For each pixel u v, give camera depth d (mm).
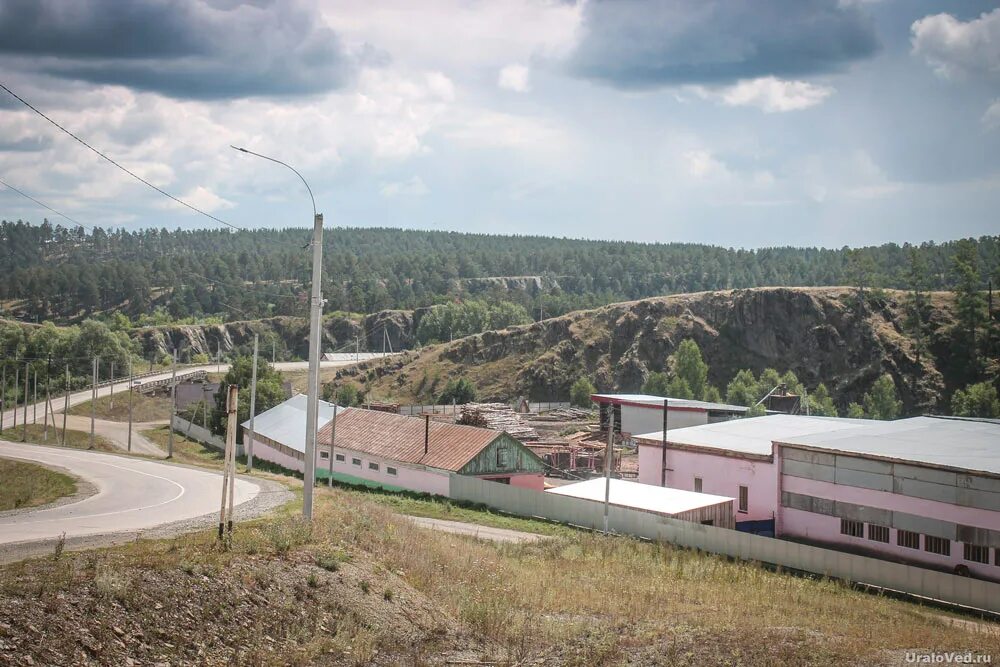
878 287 158875
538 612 23078
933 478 38719
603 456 77562
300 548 21188
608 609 24484
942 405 136000
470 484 52031
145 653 14281
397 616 19500
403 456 57312
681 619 23641
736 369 150125
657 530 42438
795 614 26266
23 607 13750
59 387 129125
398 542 25938
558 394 150875
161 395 122938
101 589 15141
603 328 159875
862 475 42000
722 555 39438
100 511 29703
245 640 16031
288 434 68688
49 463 50844
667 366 150375
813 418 61500
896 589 33875
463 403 136750
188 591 16500
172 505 31578
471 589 23719
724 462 51312
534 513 48594
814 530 44438
